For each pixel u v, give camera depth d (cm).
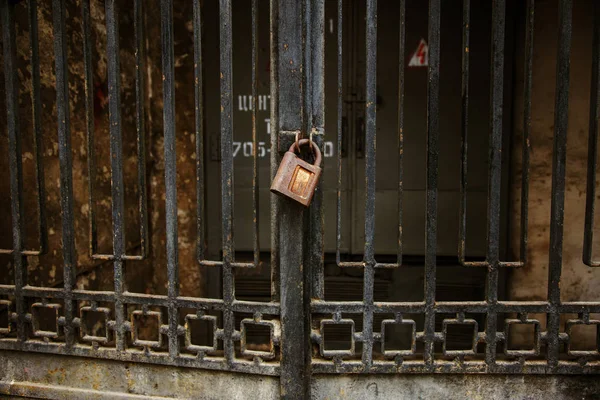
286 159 146
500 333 163
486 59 298
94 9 272
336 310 164
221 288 328
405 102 305
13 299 203
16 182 176
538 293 303
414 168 308
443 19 301
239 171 318
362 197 311
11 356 186
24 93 211
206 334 330
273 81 162
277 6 158
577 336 305
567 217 298
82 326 177
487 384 167
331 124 309
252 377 171
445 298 312
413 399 169
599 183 293
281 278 164
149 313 172
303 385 166
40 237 176
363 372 167
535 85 294
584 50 288
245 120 314
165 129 166
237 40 310
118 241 172
